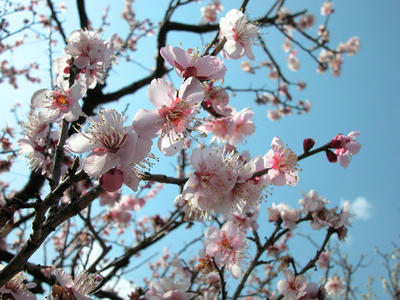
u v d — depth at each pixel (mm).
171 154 130
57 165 141
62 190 114
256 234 234
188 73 136
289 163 165
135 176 123
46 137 205
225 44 175
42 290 248
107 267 246
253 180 160
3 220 120
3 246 409
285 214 254
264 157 170
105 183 117
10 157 320
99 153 121
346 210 253
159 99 133
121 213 464
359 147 171
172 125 130
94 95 438
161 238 266
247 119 241
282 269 235
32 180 341
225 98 203
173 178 141
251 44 180
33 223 114
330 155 169
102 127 124
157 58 467
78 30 189
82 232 309
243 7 180
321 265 414
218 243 225
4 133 363
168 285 203
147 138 124
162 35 475
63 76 193
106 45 194
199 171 148
